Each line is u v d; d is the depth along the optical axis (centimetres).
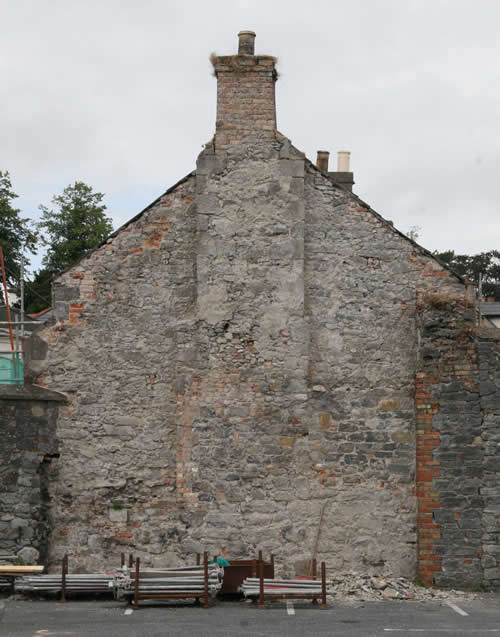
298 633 1258
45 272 4072
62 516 1744
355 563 1711
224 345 1745
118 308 1794
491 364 1692
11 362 2031
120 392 1775
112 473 1756
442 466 1680
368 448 1744
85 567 1731
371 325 1778
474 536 1659
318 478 1730
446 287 1781
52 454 1747
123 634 1246
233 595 1598
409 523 1725
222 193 1772
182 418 1736
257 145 1780
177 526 1736
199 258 1761
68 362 1778
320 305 1777
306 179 1802
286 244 1759
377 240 1794
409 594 1598
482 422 1681
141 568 1619
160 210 1809
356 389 1761
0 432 1711
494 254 5672
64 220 4128
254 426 1727
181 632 1261
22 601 1557
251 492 1711
